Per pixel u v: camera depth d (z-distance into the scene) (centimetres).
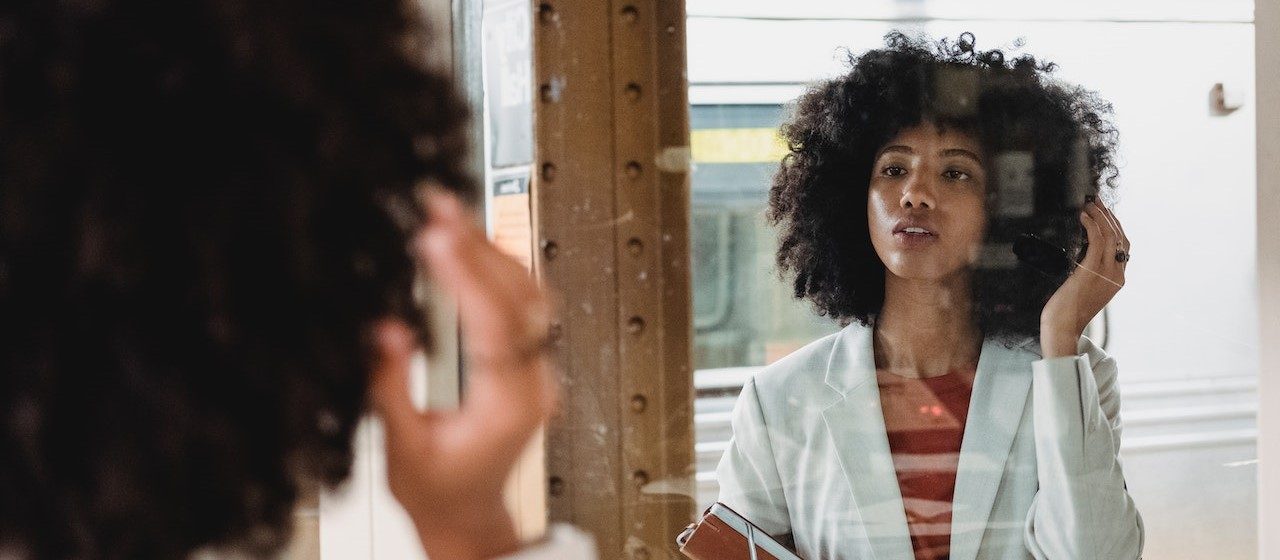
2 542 31
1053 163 118
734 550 115
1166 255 122
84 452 30
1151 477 122
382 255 33
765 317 117
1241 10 122
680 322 114
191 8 30
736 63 115
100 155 29
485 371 42
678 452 114
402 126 33
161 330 30
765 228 116
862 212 116
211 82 30
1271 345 123
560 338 110
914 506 117
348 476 35
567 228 111
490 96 107
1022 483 118
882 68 116
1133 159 121
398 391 38
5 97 29
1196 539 122
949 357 117
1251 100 122
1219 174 122
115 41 29
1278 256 123
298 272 31
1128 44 120
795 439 117
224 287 30
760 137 115
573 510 109
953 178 117
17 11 29
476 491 43
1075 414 118
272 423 31
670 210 114
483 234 40
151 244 29
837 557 117
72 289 29
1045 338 118
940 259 117
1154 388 122
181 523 31
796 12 114
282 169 30
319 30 32
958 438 117
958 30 117
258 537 33
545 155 110
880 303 117
